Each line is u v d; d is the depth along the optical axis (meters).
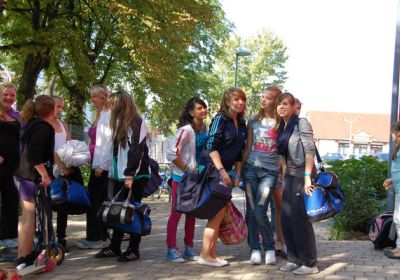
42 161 5.16
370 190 8.45
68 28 14.34
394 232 6.34
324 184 5.21
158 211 11.39
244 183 5.80
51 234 5.30
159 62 15.26
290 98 5.33
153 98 20.30
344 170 9.01
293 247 5.40
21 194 5.24
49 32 13.57
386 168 9.09
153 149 21.34
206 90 26.42
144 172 5.68
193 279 5.02
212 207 5.37
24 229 5.20
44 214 5.21
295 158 5.29
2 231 5.89
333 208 5.13
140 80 18.27
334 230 8.34
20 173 5.20
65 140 6.49
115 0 13.95
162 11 14.78
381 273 5.32
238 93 5.55
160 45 15.15
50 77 19.33
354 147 91.44
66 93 19.67
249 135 5.82
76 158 6.11
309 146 5.20
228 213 5.77
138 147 5.46
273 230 6.46
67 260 5.75
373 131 95.06
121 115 5.52
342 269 5.49
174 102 21.08
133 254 5.75
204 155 5.59
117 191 5.70
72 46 14.51
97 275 5.10
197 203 5.34
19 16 14.62
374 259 6.03
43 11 14.05
